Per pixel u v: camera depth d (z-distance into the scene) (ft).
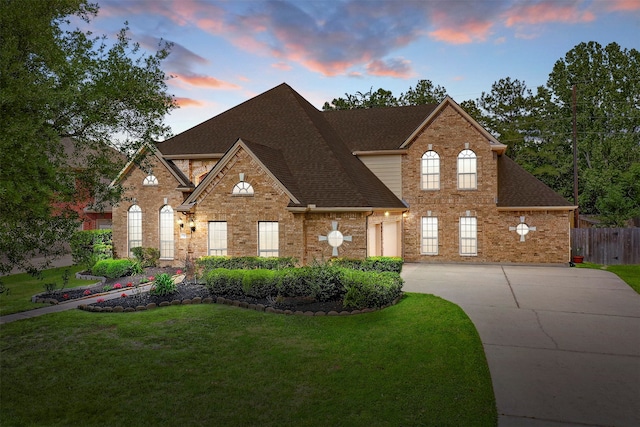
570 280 62.80
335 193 65.72
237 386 26.00
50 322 40.32
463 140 84.89
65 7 34.30
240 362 29.81
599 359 30.32
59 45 34.42
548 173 130.11
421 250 87.45
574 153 99.96
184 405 23.72
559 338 35.06
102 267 66.64
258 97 91.45
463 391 25.11
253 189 65.31
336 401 23.94
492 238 83.82
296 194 64.18
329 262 60.54
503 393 25.03
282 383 26.35
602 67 140.56
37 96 29.04
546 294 52.39
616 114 130.62
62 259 89.92
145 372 28.27
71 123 35.55
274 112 85.71
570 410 22.93
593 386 25.89
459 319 39.73
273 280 47.88
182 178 77.97
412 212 87.61
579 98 136.05
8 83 28.66
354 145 90.79
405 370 28.17
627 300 48.88
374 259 61.16
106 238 83.10
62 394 25.31
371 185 77.25
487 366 29.09
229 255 66.39
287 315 41.96
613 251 82.84
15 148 28.22
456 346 32.53
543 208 79.97
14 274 70.59
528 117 141.18
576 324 39.06
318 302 46.09
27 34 30.73
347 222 64.44
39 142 30.19
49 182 30.27
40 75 31.71
